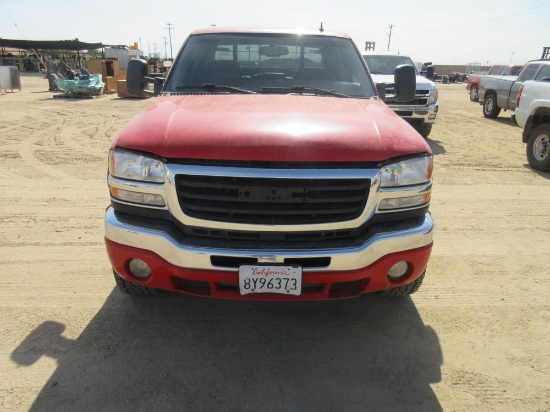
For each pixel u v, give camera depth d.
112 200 2.51
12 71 19.98
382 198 2.37
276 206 2.26
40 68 37.44
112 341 2.72
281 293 2.33
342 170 2.26
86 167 6.85
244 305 3.17
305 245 2.30
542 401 2.34
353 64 3.76
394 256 2.41
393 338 2.84
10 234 4.27
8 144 8.44
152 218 2.40
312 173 2.21
